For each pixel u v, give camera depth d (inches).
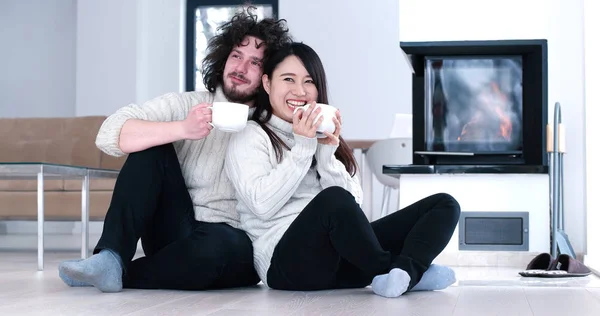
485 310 71.5
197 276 83.1
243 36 89.1
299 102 85.8
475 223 149.0
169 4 291.6
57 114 300.8
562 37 161.3
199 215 88.0
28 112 302.7
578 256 160.6
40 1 302.0
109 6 284.0
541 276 115.1
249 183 80.8
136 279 85.8
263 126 85.3
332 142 81.8
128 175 82.0
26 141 221.0
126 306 71.7
